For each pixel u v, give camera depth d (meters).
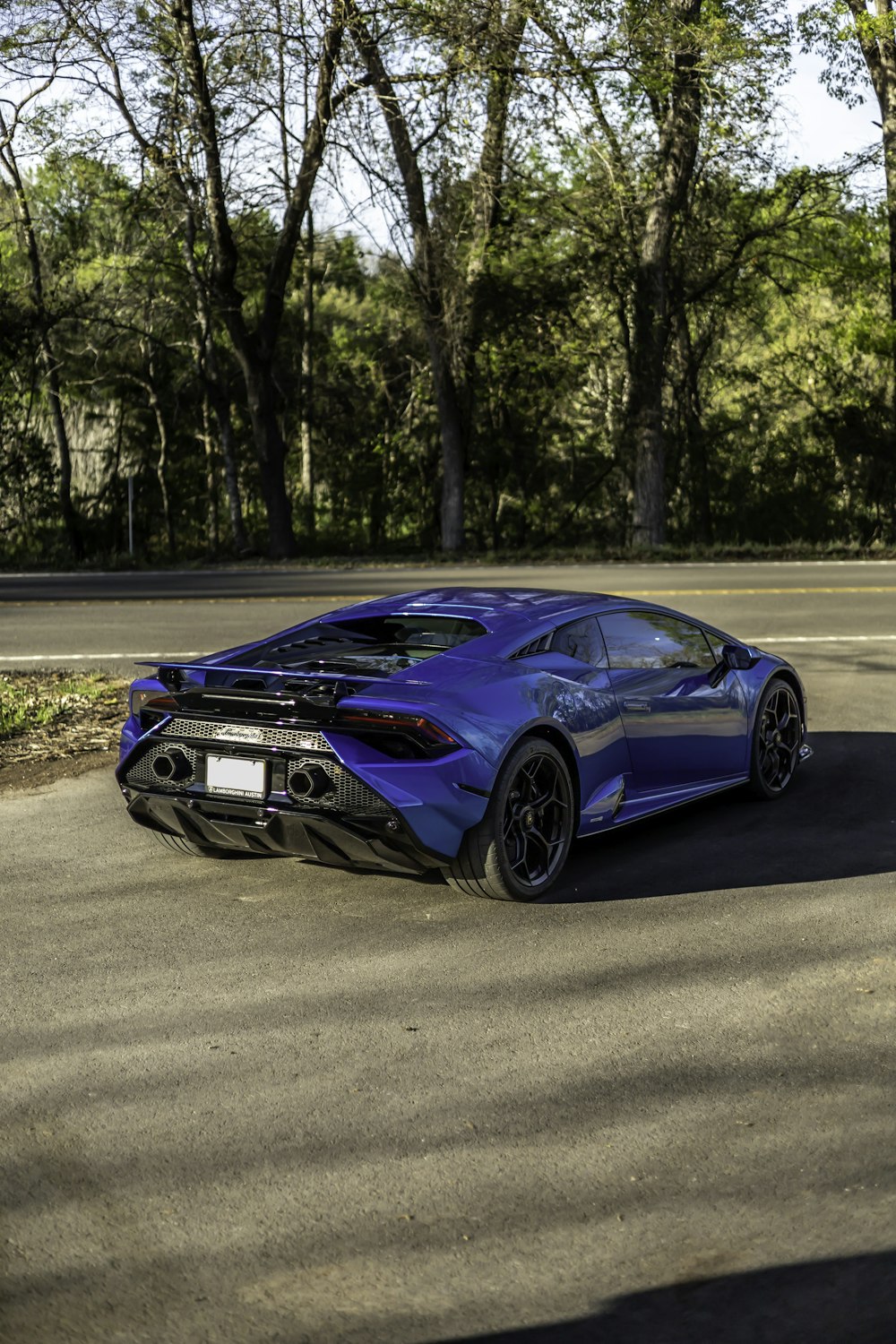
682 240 32.06
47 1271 2.86
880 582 20.41
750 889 5.57
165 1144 3.41
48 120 27.88
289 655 5.85
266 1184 3.21
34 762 8.33
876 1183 3.15
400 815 4.98
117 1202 3.13
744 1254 2.87
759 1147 3.34
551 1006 4.31
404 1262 2.87
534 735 5.52
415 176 28.36
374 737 5.06
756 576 21.77
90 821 6.88
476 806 5.12
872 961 4.68
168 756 5.40
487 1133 3.45
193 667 5.45
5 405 34.00
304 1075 3.82
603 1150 3.34
